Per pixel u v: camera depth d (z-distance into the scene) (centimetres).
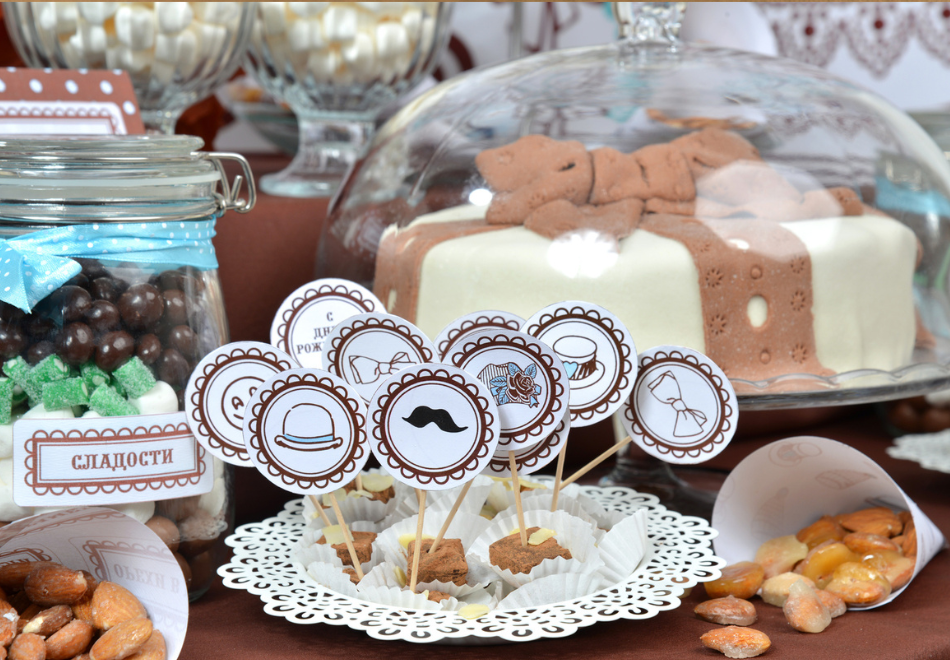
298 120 99
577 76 78
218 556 66
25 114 70
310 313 68
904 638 61
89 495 61
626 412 63
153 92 82
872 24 148
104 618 57
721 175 71
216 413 62
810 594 63
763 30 107
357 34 88
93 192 60
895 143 77
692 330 69
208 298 65
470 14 126
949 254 77
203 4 80
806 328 70
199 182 62
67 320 60
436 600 60
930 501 82
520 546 61
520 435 61
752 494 70
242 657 60
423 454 59
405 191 76
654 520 69
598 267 68
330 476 60
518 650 60
